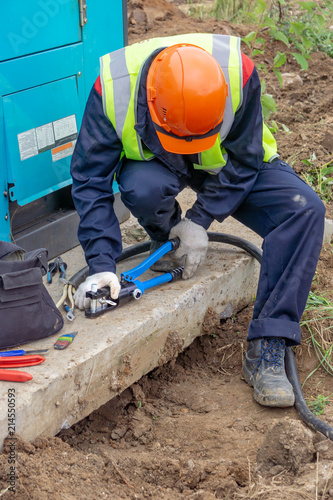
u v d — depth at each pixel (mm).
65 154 2834
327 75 5711
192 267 2592
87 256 2379
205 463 2020
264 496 1824
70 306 2441
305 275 2281
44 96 2629
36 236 2795
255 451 2076
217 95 2102
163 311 2416
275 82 5496
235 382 2523
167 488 1940
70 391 2076
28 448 1887
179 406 2432
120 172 2496
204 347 2770
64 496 1772
